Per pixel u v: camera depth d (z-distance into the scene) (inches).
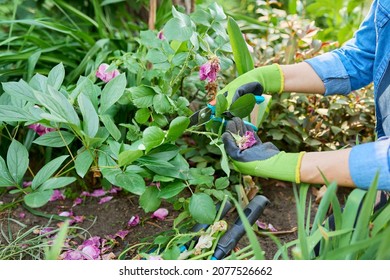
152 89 56.3
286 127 69.2
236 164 46.7
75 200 65.4
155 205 51.9
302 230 38.2
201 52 61.2
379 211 43.3
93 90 54.5
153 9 68.7
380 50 49.4
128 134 55.5
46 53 74.5
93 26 88.9
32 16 89.6
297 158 43.7
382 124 50.3
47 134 51.3
